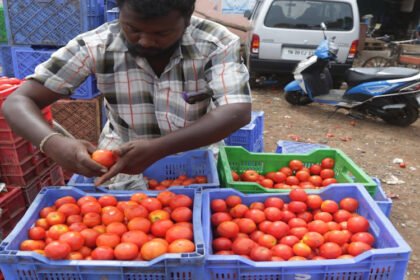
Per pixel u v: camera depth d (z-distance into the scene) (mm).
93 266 1454
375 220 1860
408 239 3125
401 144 5188
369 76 5668
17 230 1624
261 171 2889
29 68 3732
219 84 1717
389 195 3795
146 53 1521
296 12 6871
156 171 2551
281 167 2883
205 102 2064
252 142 3480
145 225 1708
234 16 11258
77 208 1824
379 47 11430
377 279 1579
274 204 2055
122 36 1862
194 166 2553
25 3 3580
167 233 1635
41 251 1541
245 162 2865
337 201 2162
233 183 2264
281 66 7156
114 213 1769
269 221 1961
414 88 5402
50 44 3693
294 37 6941
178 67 1908
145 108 2100
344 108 6059
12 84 2473
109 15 3686
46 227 1720
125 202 1886
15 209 2387
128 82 1993
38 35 3674
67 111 3803
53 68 1800
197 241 1514
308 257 1759
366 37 11617
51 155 1550
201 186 2043
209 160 2416
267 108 6680
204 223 1733
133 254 1515
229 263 1536
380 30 14375
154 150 1504
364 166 4512
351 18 6785
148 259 1506
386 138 5387
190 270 1449
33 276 1481
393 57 8633
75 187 1992
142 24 1349
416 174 4324
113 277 1479
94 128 3857
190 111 2066
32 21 3633
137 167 1542
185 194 1939
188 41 1830
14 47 3734
